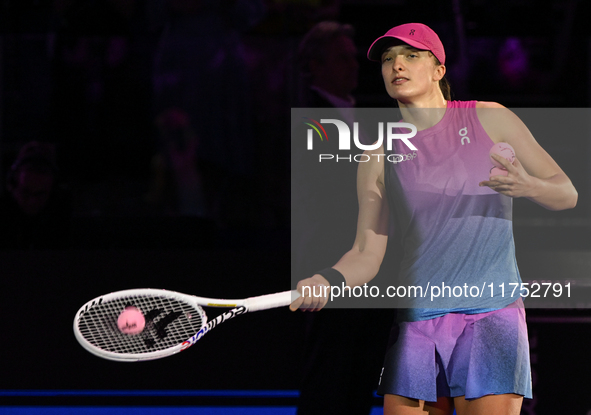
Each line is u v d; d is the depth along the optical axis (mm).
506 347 6820
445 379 7043
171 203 18281
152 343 8414
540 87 20500
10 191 12648
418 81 7227
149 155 19766
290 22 19125
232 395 11078
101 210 18625
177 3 18656
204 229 13102
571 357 10547
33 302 11180
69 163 19469
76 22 19375
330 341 10164
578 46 19906
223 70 18500
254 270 11344
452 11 19031
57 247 12656
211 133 18312
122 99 19688
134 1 19469
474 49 20422
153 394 11078
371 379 10219
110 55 19609
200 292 11320
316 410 10172
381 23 19781
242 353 11156
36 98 20062
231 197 18188
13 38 19969
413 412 7008
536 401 10523
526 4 20359
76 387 11094
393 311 10086
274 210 18062
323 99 10531
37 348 11102
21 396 11008
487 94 20469
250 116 18594
